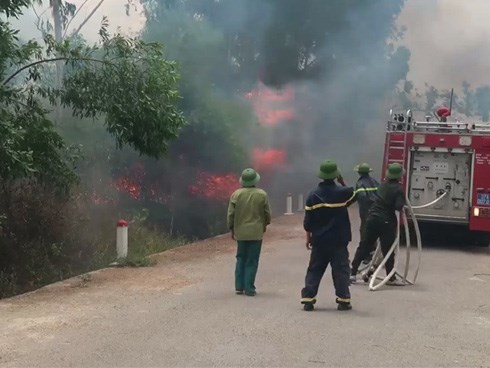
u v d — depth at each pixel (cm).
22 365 540
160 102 1180
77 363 546
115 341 614
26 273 1077
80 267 1149
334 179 775
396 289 912
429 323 703
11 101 1067
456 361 565
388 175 949
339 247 759
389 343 618
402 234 1416
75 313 732
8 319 701
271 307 770
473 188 1317
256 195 845
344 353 582
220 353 577
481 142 1312
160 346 598
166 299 813
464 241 1479
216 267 1077
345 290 757
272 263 1130
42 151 1109
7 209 1139
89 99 1145
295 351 585
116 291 865
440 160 1355
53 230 1195
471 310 774
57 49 1124
